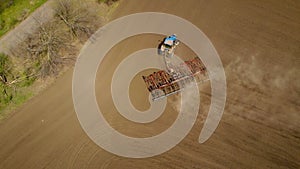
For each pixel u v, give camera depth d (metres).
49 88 26.62
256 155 23.64
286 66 26.41
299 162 23.30
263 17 28.53
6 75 27.02
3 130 25.50
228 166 23.41
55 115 25.67
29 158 24.50
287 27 27.98
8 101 26.34
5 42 28.05
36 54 27.53
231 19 28.56
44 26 28.19
